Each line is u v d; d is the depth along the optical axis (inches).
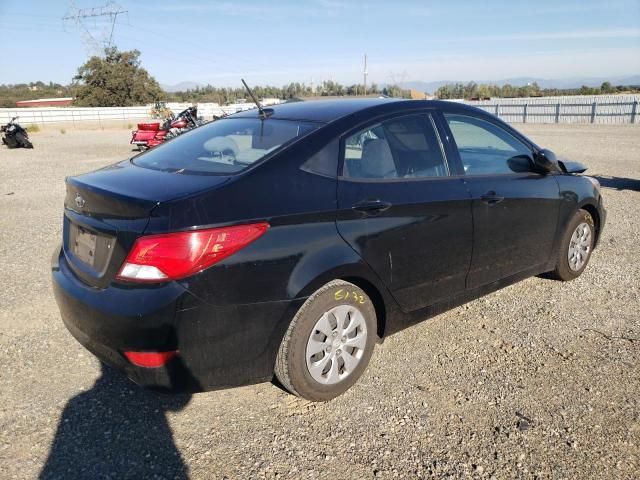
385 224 129.8
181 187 112.1
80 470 104.1
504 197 158.9
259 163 118.5
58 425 117.8
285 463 106.4
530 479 102.0
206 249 104.3
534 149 179.6
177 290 102.3
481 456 108.3
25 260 232.8
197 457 108.1
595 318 172.4
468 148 157.2
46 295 191.2
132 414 122.4
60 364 143.6
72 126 1551.4
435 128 150.3
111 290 107.3
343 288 124.5
